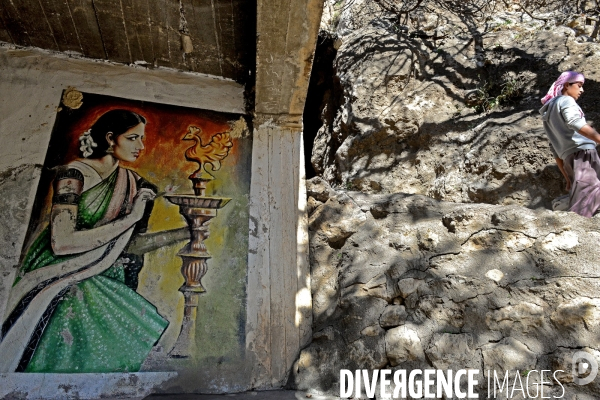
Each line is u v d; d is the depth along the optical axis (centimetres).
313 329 374
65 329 345
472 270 330
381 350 334
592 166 356
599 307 281
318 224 411
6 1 382
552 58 539
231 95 452
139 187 399
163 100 439
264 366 357
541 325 294
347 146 561
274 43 371
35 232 370
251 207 409
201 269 380
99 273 365
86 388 331
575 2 629
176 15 393
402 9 670
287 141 442
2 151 391
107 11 391
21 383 326
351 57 633
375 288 354
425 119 542
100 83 434
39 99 416
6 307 344
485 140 488
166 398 330
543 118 385
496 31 611
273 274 388
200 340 358
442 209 373
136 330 354
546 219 322
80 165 398
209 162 420
